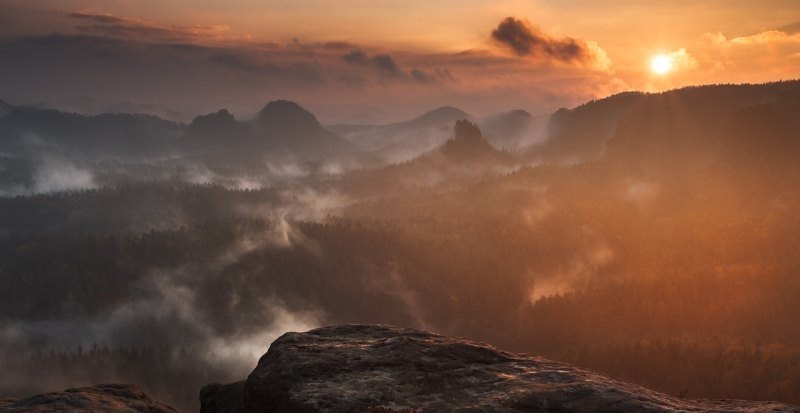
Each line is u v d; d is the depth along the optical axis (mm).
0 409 15570
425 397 13742
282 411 14156
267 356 16938
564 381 14188
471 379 14703
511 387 14008
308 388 14359
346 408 13266
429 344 17078
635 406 12648
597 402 12859
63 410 15273
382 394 13891
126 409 15820
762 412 12367
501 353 16625
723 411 12438
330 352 16531
